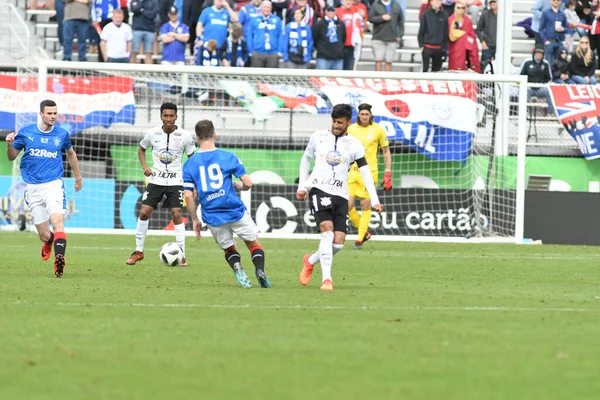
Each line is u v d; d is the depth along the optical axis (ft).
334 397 58.65
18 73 258.98
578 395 60.29
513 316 98.53
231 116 263.29
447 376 65.98
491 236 251.39
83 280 130.11
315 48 285.43
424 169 255.29
